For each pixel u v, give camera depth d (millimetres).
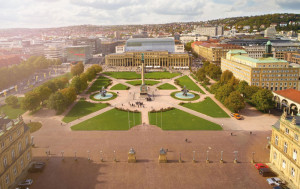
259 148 133375
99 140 145625
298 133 98062
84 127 166500
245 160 121188
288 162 104688
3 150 99250
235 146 135875
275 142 115625
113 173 111438
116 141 144000
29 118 186375
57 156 127375
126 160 122188
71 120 180625
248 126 164750
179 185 102250
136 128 163625
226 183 103125
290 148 103875
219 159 122312
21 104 194625
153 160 122000
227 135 150500
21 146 115062
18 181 106938
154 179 106562
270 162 119000
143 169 114312
